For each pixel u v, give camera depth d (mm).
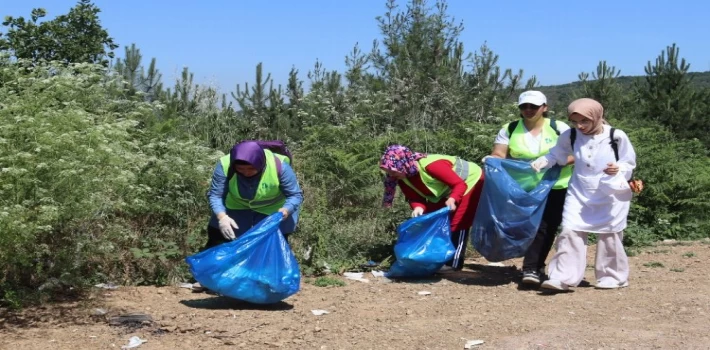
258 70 13461
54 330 5438
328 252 8141
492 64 14250
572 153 7004
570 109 6840
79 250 6508
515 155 7418
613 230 6992
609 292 6902
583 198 6941
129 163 7234
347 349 5113
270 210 6535
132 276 7055
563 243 6969
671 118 17797
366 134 11984
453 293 6941
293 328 5582
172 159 8164
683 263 8555
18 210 5359
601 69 18094
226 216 6227
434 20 15125
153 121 9961
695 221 11141
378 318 5914
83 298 6363
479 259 8797
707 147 17656
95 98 8000
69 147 5828
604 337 5363
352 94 13555
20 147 5770
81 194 5980
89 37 13070
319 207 8531
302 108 13273
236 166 6160
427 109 13125
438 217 7480
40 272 6391
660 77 18844
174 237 7602
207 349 5086
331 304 6418
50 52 12633
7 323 5578
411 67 14047
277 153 6633
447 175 7438
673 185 11141
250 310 6105
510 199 7105
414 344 5242
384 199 7797
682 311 6113
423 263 7402
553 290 6930
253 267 6008
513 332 5531
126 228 7352
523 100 7316
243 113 13297
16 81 7004
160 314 5914
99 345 5121
